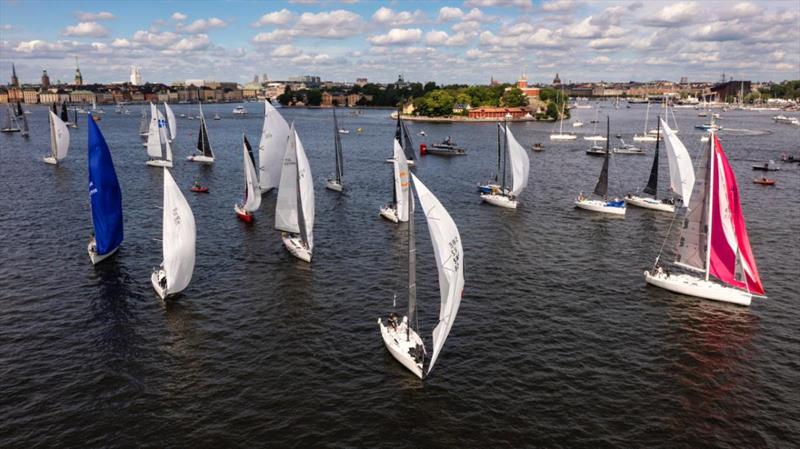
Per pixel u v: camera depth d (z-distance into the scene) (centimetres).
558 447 3359
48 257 6625
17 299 5403
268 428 3519
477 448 3353
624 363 4303
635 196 9825
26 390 3894
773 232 7925
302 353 4438
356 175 13188
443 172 13925
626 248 7231
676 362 4319
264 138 9612
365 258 6762
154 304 5328
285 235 7212
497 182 10969
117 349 4475
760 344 4603
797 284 5909
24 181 11494
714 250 5469
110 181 6331
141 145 18438
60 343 4559
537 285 5906
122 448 3331
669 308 5300
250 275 6134
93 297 5472
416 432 3494
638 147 19375
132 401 3788
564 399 3834
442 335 3966
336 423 3575
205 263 6500
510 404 3775
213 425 3544
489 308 5309
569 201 10156
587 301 5475
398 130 12406
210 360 4322
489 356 4400
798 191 10912
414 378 4088
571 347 4550
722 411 3706
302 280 5994
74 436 3434
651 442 3403
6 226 7981
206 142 14625
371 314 5162
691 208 5581
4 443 3356
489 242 7531
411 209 4147
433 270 6372
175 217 5178
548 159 16188
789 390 3953
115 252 6769
